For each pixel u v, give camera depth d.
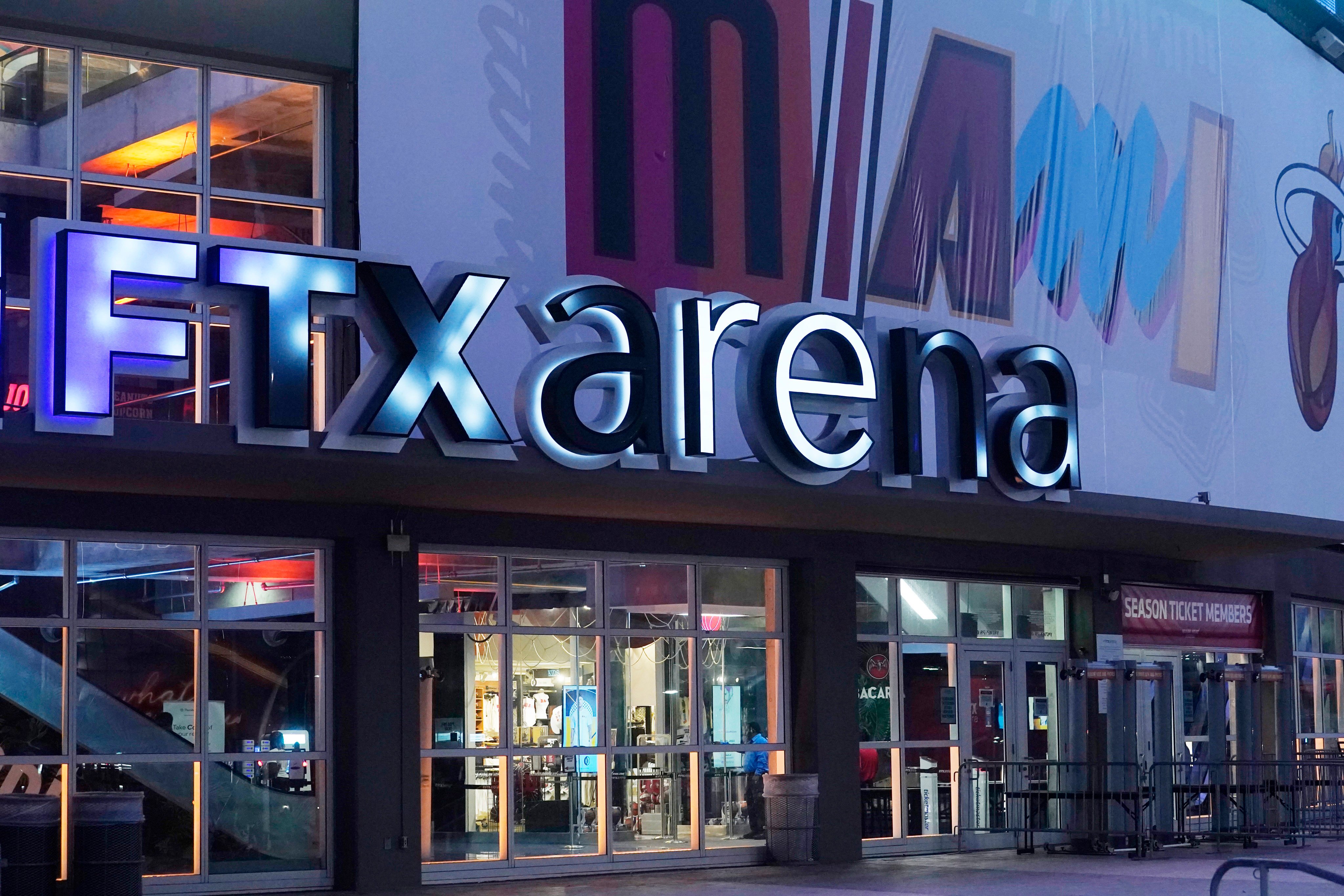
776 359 16.78
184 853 15.84
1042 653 23.36
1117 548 23.55
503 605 18.02
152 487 15.39
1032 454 19.80
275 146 16.59
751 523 19.39
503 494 16.47
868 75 20.69
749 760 19.73
